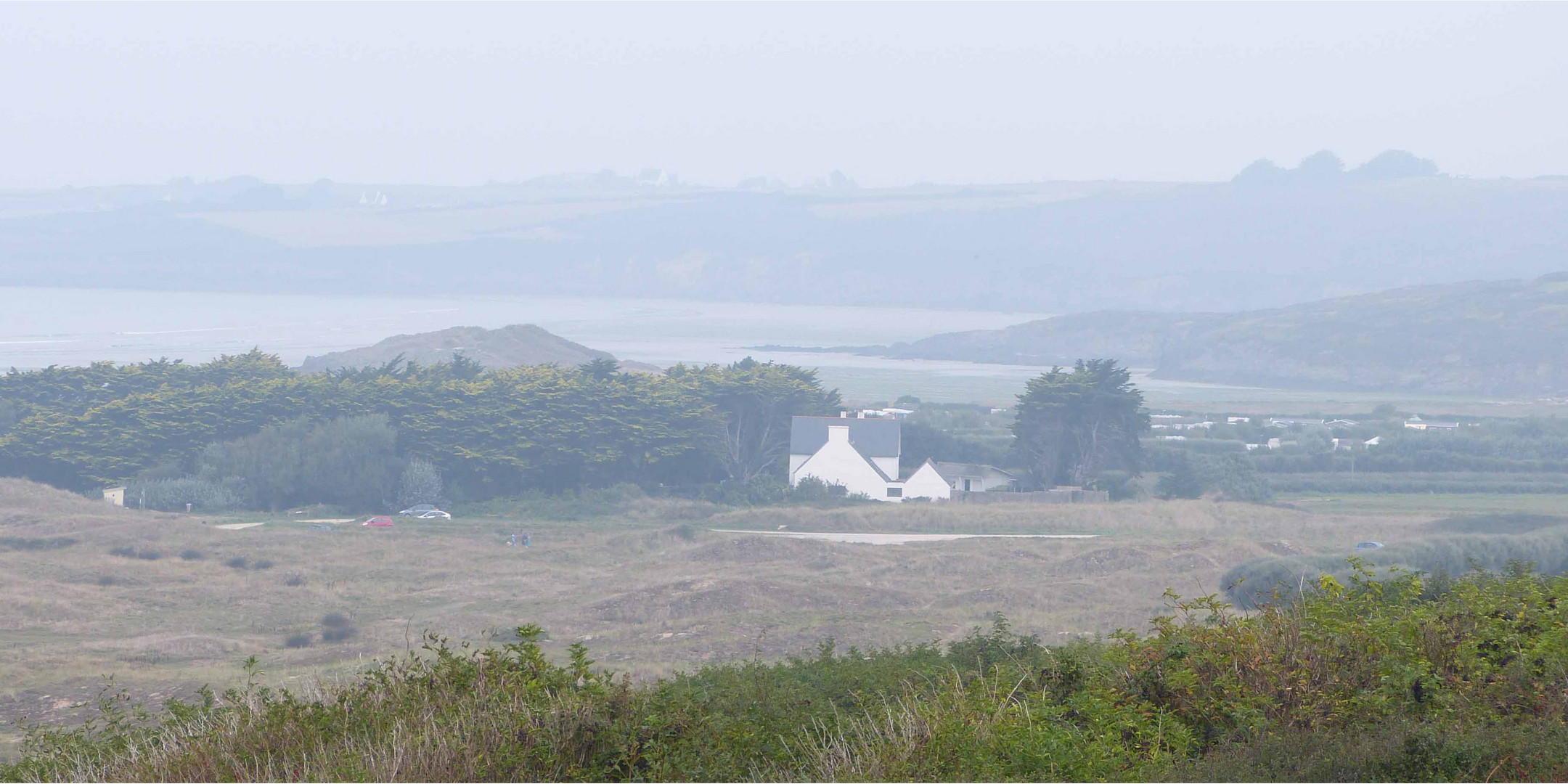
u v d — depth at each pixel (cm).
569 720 3431
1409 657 3503
